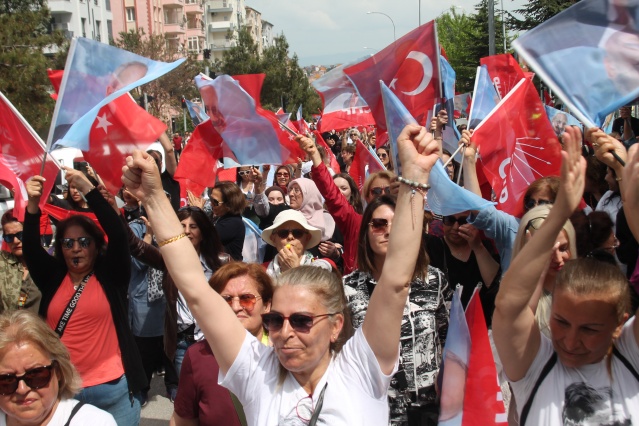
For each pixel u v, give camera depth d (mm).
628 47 3154
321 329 2666
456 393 3023
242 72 42469
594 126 3100
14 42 23016
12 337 3016
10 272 5668
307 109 44969
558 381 2604
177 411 3613
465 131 5363
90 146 4336
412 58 5656
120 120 4383
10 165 4852
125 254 4695
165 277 5539
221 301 2820
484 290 4578
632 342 2582
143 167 2738
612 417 2514
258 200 8922
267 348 2820
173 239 2777
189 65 38562
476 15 39344
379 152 11375
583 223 4230
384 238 3893
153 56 39281
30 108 23078
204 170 6609
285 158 6168
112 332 4648
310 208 7336
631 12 3141
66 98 4316
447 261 4887
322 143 12867
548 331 3025
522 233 3297
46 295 4691
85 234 4609
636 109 17141
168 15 74250
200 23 82562
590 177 6668
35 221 4660
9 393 3006
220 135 6480
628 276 5035
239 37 43250
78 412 3115
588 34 3191
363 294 3980
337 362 2715
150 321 6355
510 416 2934
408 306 3842
